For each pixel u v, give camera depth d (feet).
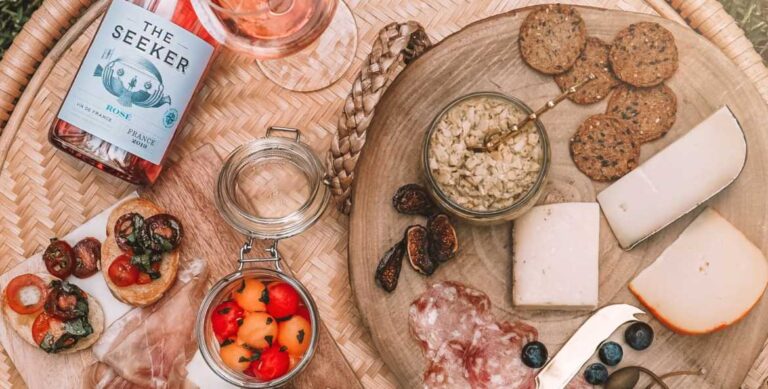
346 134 3.92
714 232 4.46
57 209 4.73
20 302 4.57
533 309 4.50
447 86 4.54
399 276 4.50
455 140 4.15
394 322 4.49
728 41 4.70
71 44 4.79
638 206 4.47
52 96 4.77
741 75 4.46
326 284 4.67
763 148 4.45
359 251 4.50
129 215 4.55
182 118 4.35
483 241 4.53
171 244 4.55
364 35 4.82
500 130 4.13
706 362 4.43
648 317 4.49
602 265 4.53
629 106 4.51
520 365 4.45
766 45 6.46
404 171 4.53
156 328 4.60
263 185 4.74
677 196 4.42
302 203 4.75
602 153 4.51
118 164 4.32
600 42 4.50
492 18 4.52
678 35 4.49
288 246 4.69
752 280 4.40
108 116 4.13
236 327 4.38
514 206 4.11
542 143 4.12
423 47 4.35
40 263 4.66
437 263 4.50
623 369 4.39
